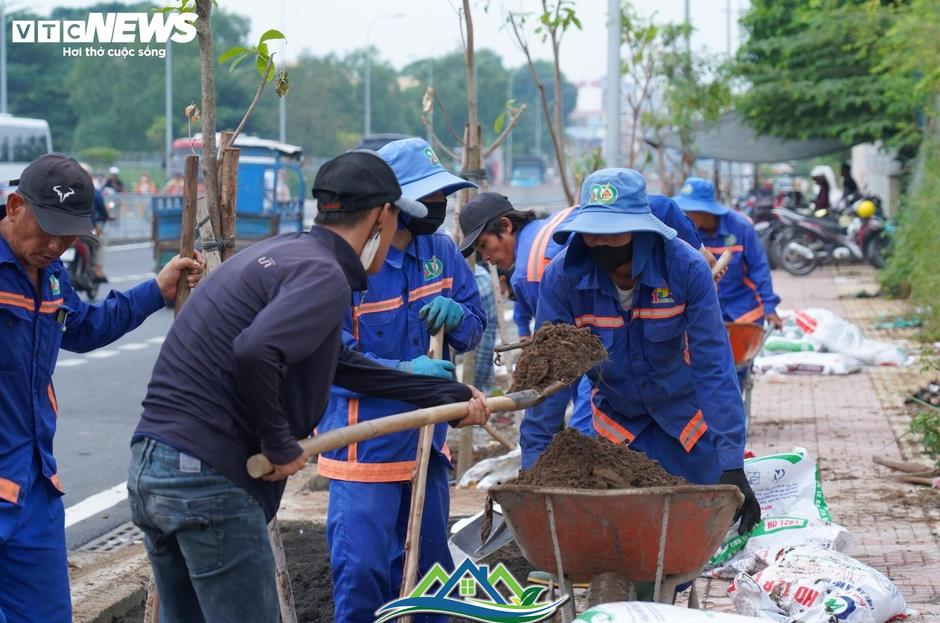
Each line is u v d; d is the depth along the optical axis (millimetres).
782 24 23328
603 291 4645
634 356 4711
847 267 25016
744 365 8305
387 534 4645
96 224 19891
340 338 3602
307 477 8438
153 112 73875
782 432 9727
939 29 12508
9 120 30922
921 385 11758
